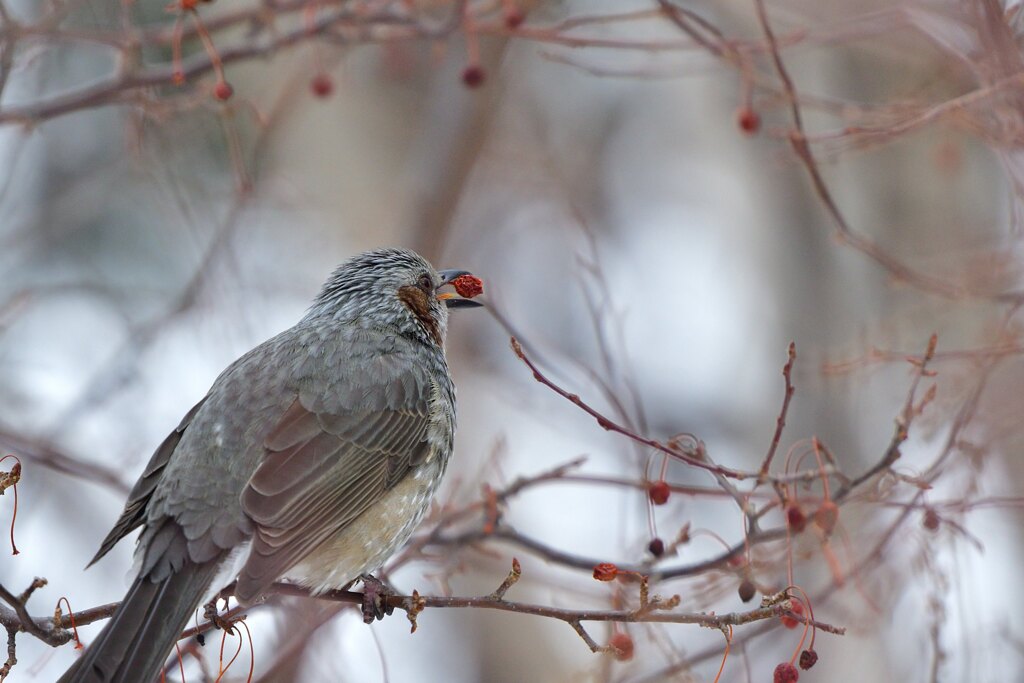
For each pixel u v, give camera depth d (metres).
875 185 15.79
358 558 9.38
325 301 10.77
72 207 16.11
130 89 11.78
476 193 18.47
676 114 19.34
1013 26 9.98
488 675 15.51
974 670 10.84
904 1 11.72
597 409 16.11
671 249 19.11
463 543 10.74
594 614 8.08
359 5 12.32
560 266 18.95
